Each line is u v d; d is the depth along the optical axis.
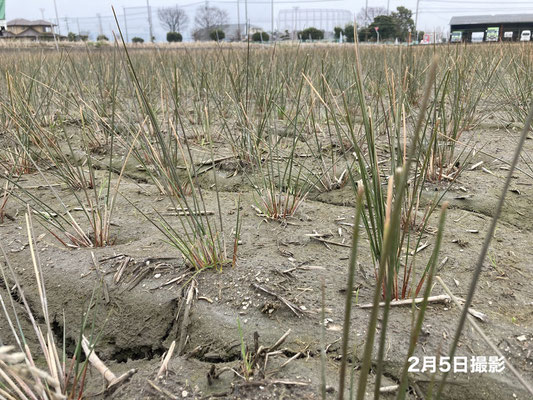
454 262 1.43
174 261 1.45
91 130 2.71
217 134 2.88
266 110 2.24
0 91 3.19
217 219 1.79
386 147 2.48
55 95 3.28
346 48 6.21
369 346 0.57
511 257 1.46
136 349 1.22
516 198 1.90
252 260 1.44
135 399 0.97
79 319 1.28
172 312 1.26
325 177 2.07
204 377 1.02
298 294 1.27
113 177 2.35
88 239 1.61
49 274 1.44
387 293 0.57
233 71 3.55
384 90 3.07
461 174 2.13
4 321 1.27
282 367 1.04
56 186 2.22
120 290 1.33
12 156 2.40
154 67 4.42
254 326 1.17
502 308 1.21
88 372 1.08
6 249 1.60
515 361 1.02
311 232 1.67
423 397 0.97
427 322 1.14
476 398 0.96
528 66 3.85
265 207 1.90
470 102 2.89
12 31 35.09
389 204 0.66
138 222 1.80
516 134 2.85
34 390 0.94
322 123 2.98
